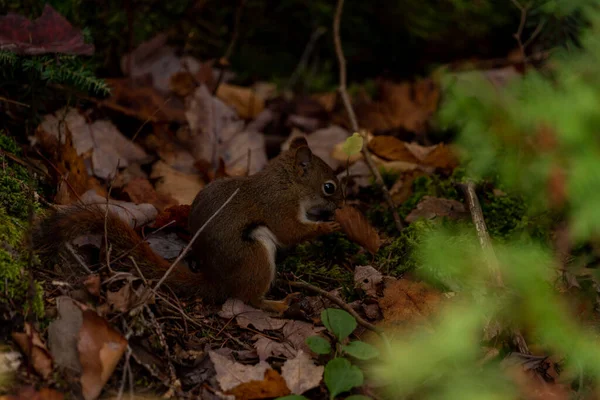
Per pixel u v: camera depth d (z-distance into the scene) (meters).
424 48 14.30
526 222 8.43
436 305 6.77
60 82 9.27
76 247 6.86
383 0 13.62
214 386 5.83
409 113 11.84
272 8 13.77
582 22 9.55
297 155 7.61
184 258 7.62
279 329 6.79
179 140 10.14
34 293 5.84
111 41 10.91
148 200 8.54
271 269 7.06
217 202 7.10
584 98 5.44
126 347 5.62
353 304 7.10
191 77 11.14
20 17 8.30
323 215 8.05
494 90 6.62
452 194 9.20
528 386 6.14
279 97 12.31
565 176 6.00
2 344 5.55
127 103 10.20
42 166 8.19
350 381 5.58
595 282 7.59
